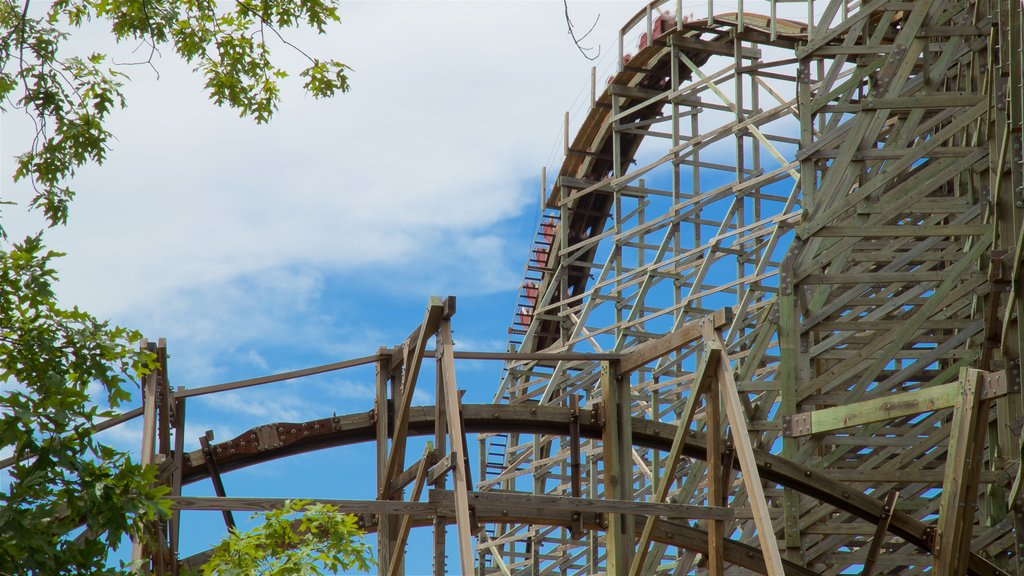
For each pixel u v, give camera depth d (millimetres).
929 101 26984
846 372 26125
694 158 42062
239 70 17047
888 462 26188
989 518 24484
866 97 27453
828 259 26859
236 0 16469
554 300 51562
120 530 11016
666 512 19469
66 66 15367
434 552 18859
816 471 24859
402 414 20719
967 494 20625
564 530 42969
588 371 43938
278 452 24469
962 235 26250
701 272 39625
